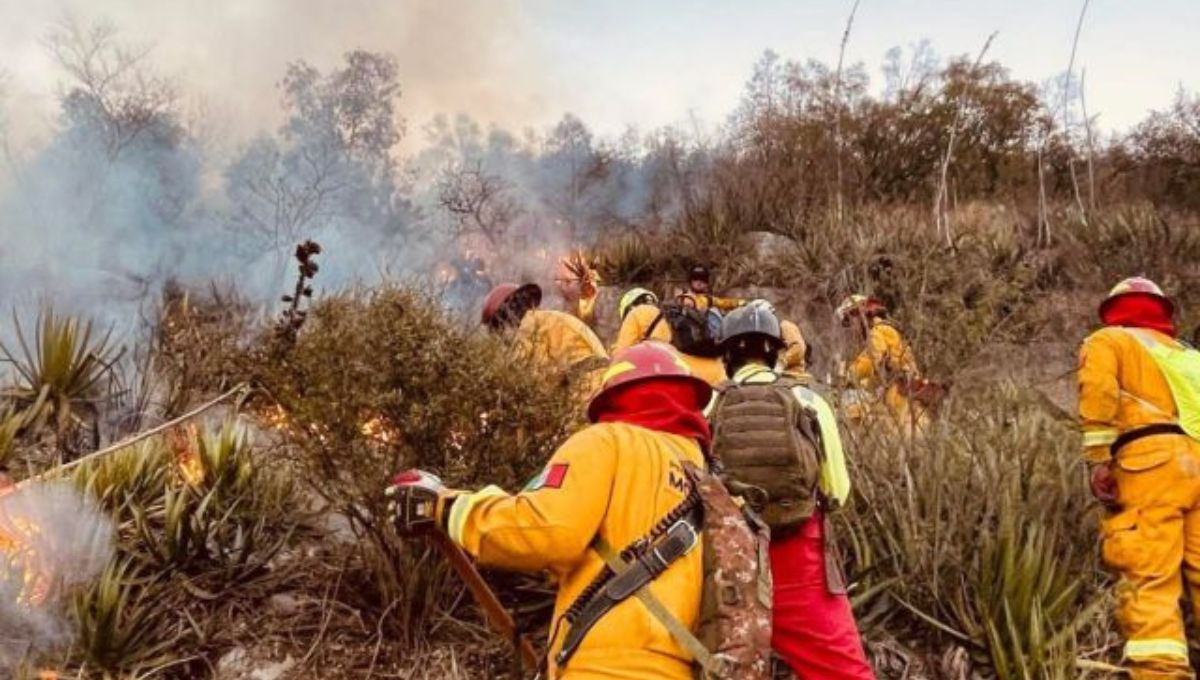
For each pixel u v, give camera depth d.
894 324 6.15
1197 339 8.80
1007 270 9.62
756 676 2.65
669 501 2.78
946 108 13.99
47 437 5.75
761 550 2.81
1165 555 4.28
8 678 3.77
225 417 5.35
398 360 3.98
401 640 4.11
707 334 5.07
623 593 2.69
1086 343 4.55
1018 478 4.73
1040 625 4.08
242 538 4.50
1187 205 14.94
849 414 5.41
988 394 5.82
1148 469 4.34
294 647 4.09
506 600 4.32
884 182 13.70
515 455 4.08
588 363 4.61
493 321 5.25
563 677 2.71
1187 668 4.15
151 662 3.91
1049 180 14.59
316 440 4.08
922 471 4.80
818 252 10.55
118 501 4.63
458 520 2.83
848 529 4.60
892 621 4.52
